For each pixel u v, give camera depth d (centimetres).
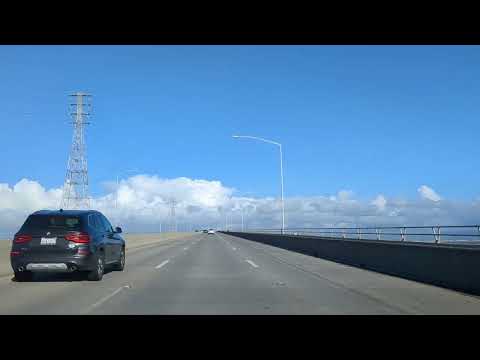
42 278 1695
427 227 2778
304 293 1332
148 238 6581
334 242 2848
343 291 1369
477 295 1283
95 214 1750
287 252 3512
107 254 1758
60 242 1530
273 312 1050
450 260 1484
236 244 5325
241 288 1442
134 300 1214
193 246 4756
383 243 2048
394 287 1452
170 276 1783
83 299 1224
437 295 1285
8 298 1237
